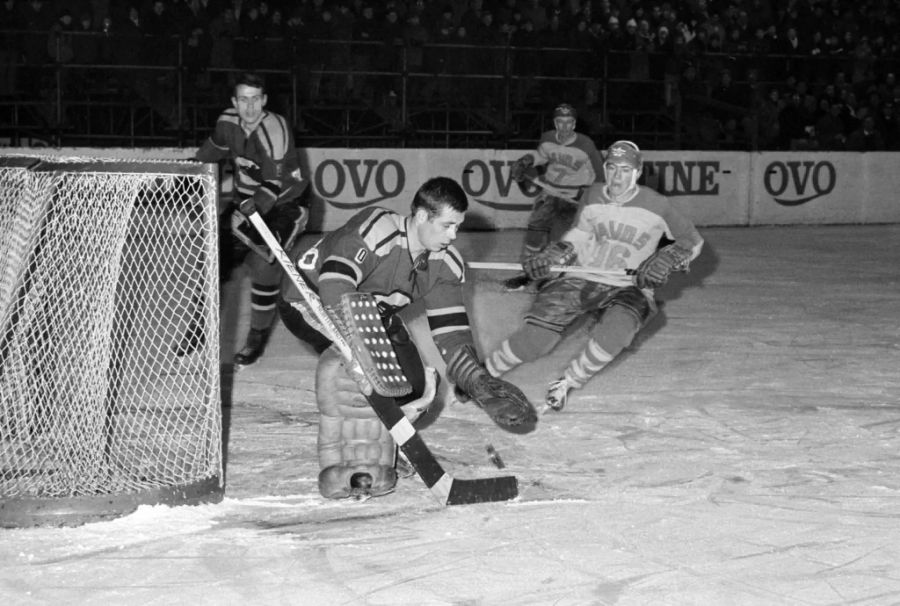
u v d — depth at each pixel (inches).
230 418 249.3
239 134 301.4
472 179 642.2
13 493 179.3
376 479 190.1
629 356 322.0
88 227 195.8
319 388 191.8
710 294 440.8
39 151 550.6
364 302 179.2
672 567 161.3
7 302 194.5
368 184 622.5
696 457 221.5
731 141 738.2
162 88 625.9
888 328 374.0
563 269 250.7
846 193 729.0
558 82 706.2
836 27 805.9
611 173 250.5
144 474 191.6
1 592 150.3
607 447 228.7
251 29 639.1
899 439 236.8
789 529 178.4
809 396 276.5
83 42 608.7
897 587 155.0
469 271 491.8
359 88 669.3
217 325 193.0
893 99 776.3
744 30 780.0
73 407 196.2
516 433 238.8
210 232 191.0
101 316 196.1
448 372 193.6
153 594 150.0
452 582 154.9
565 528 177.6
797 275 497.0
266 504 189.5
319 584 153.9
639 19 757.9
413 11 681.0
